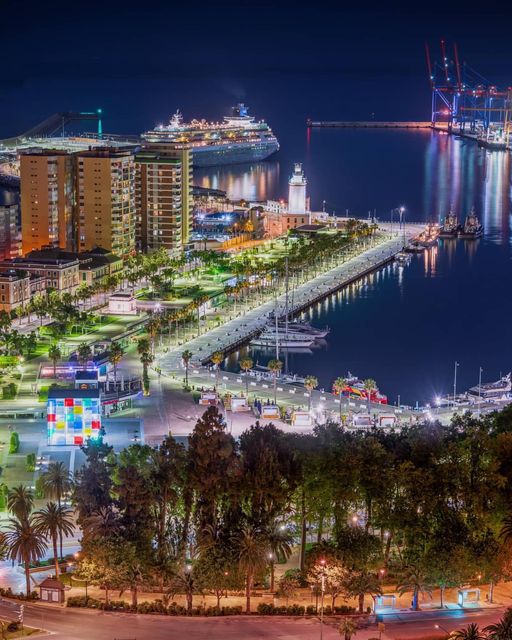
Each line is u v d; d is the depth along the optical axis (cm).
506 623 19600
